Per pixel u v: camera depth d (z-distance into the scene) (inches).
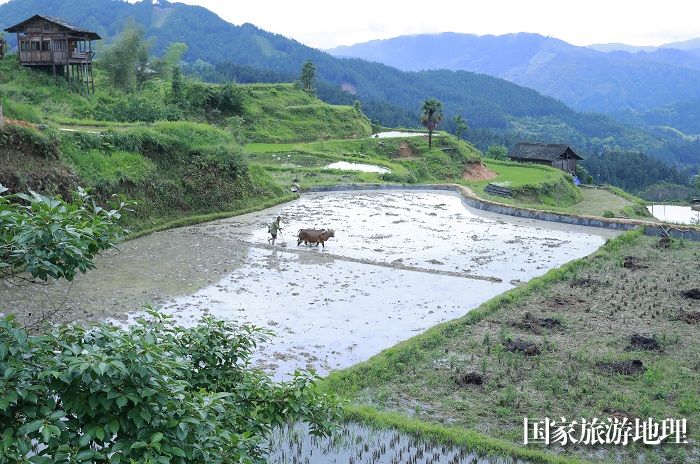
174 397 246.2
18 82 2023.9
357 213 1409.9
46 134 1082.1
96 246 278.7
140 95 2495.1
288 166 2086.6
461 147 2994.6
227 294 804.6
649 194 5492.1
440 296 826.2
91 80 2347.4
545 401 522.6
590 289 845.2
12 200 941.8
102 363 227.1
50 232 254.4
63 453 226.4
